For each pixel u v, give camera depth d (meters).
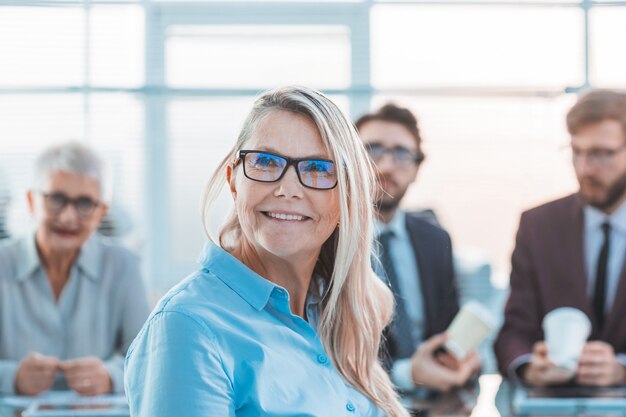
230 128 3.01
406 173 2.56
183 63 3.05
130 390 1.15
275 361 1.19
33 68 3.02
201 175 3.00
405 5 3.05
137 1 3.04
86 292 2.52
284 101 1.23
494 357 2.80
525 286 2.60
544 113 2.98
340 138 1.24
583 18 3.03
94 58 3.04
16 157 2.96
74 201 2.43
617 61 3.03
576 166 2.52
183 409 1.10
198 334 1.14
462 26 3.06
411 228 2.60
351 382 1.38
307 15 3.05
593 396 2.33
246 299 1.23
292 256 1.28
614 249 2.54
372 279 1.42
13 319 2.49
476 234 3.00
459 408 2.30
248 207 1.23
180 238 3.00
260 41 3.05
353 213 1.27
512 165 2.99
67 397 2.37
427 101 3.01
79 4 3.03
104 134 2.99
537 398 2.31
